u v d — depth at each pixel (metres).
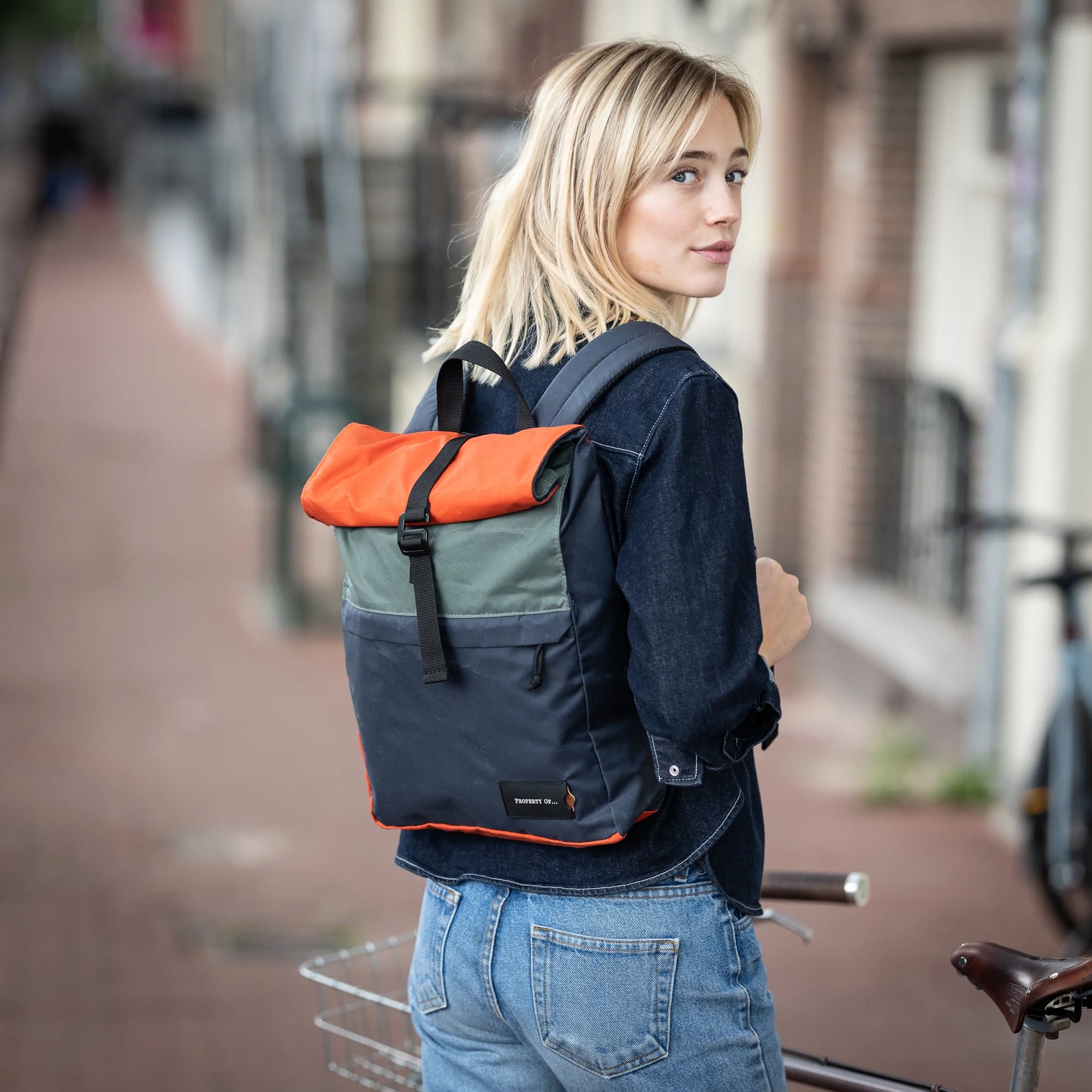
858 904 3.21
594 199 2.73
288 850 8.91
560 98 2.78
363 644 2.73
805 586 13.09
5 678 12.50
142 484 20.73
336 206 17.86
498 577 2.54
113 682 12.47
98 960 7.32
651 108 2.70
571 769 2.57
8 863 8.58
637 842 2.65
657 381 2.60
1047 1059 6.14
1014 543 9.08
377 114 20.22
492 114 17.12
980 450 10.82
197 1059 6.34
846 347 11.91
